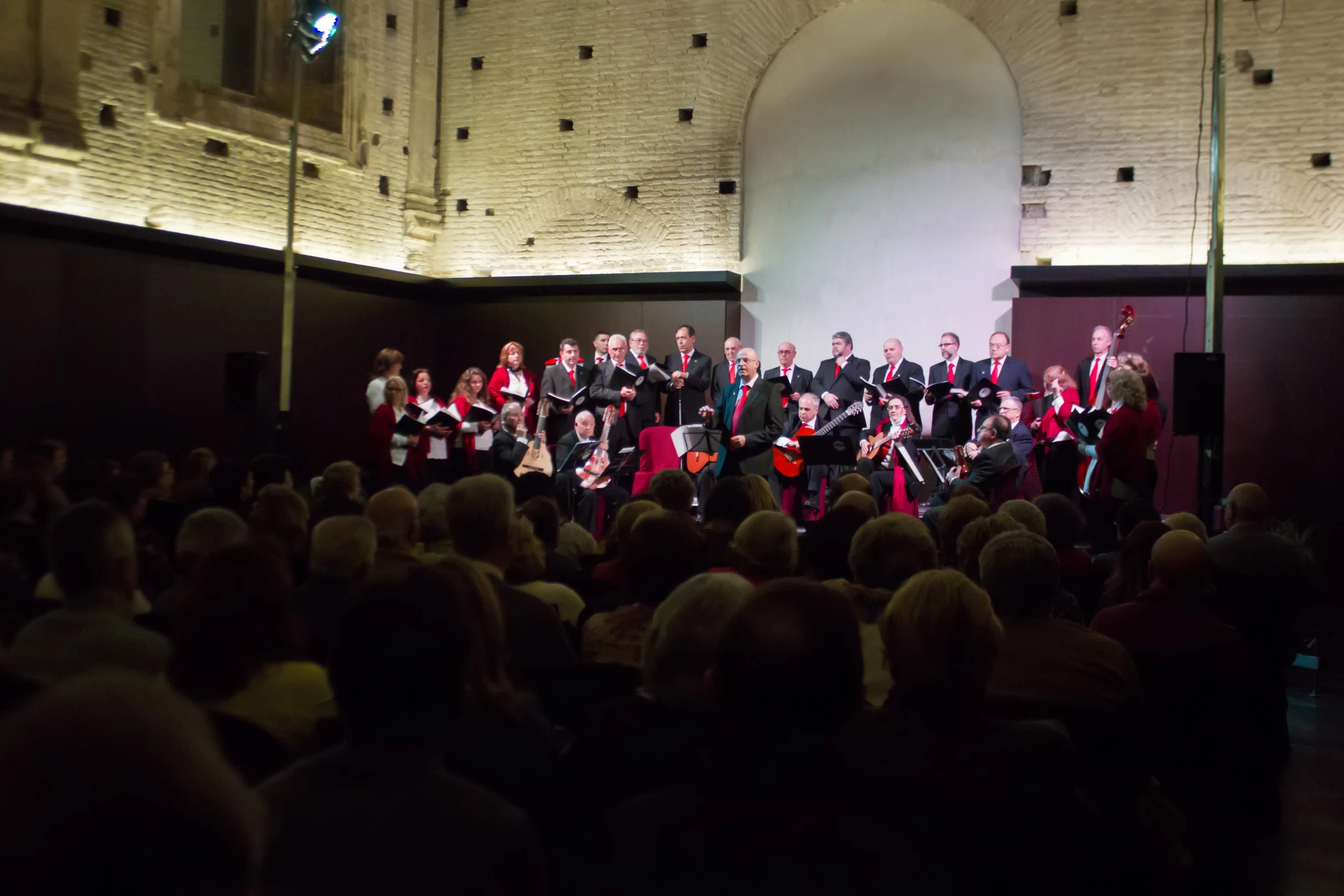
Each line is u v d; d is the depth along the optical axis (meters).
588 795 2.39
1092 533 8.73
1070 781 2.16
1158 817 2.96
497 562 3.68
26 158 10.05
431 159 14.33
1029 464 9.98
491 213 14.20
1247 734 3.57
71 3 10.33
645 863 1.71
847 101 12.55
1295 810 4.57
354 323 13.09
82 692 0.75
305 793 1.56
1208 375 8.38
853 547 3.61
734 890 1.67
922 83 12.28
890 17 12.41
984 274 12.05
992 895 2.07
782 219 12.84
